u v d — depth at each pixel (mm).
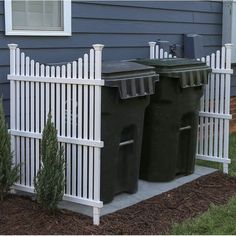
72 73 3955
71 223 3828
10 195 4367
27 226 3730
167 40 6598
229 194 4742
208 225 3877
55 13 5184
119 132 4238
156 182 4988
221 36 7586
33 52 4961
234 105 8000
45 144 3855
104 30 5691
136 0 6059
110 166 4227
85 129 3916
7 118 4762
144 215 4098
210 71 5203
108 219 3959
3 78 4707
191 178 5184
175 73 4727
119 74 4051
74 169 3996
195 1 7004
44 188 3846
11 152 4250
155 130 4883
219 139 5500
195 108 5160
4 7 4652
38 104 4203
